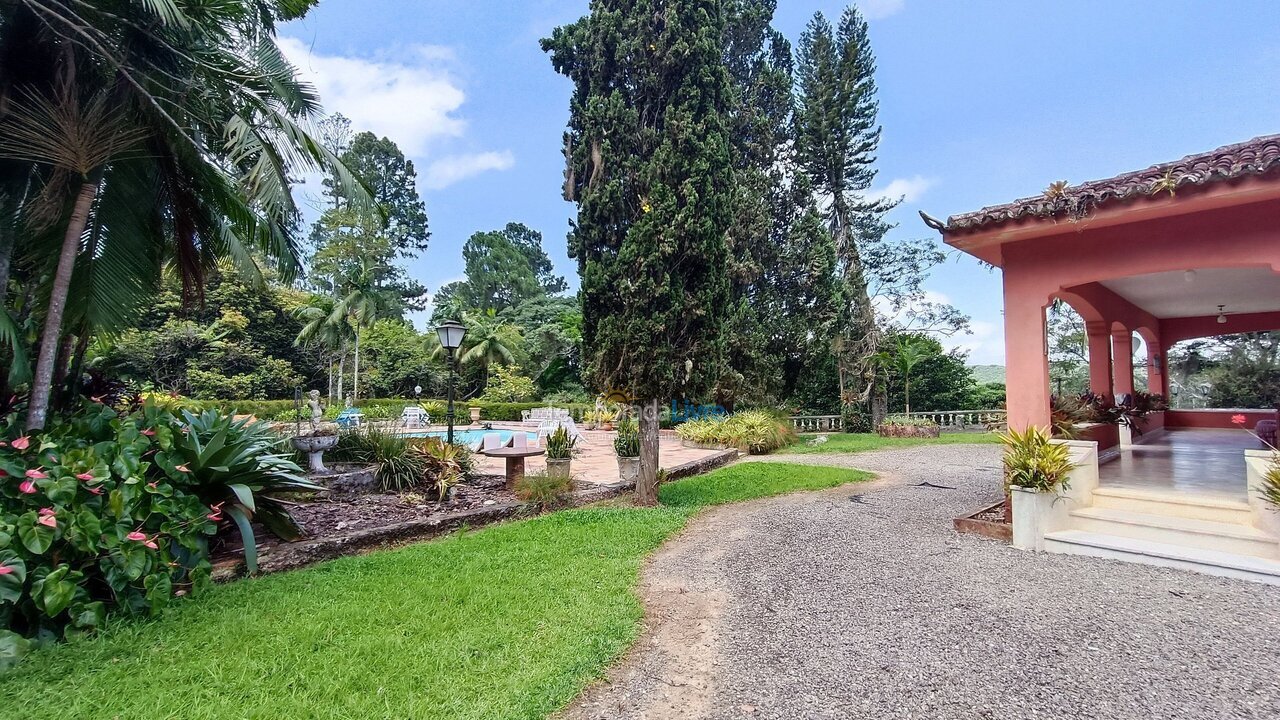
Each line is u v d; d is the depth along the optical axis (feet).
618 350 22.62
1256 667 9.22
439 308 125.39
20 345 14.39
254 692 8.70
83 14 14.29
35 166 15.80
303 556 16.16
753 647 10.62
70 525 10.59
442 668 9.49
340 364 89.76
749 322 57.47
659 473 25.12
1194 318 35.73
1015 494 16.61
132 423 12.84
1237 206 14.48
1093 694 8.54
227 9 15.72
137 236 17.46
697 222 22.24
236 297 84.38
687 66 23.07
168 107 16.24
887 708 8.36
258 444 15.92
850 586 13.62
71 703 8.33
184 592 12.91
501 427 71.61
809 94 65.98
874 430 62.69
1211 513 15.34
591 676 9.43
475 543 17.84
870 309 66.03
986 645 10.21
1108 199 14.94
